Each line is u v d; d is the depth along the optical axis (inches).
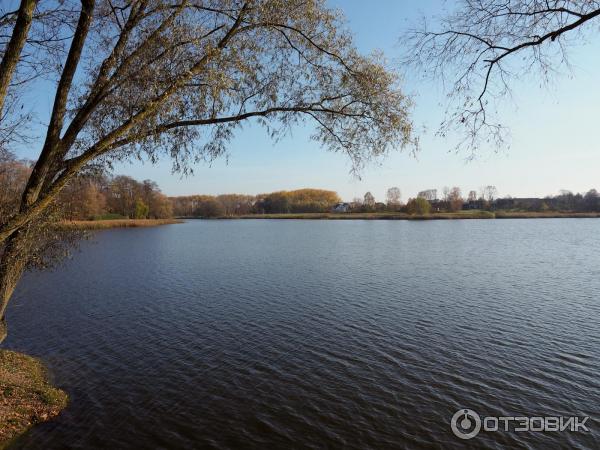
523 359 569.3
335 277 1187.9
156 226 4355.3
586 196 5757.9
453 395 477.4
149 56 289.1
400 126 300.4
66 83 262.7
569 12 198.5
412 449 385.1
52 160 265.9
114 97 286.5
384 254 1724.9
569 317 757.9
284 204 7687.0
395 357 584.1
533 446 385.7
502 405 454.3
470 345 623.8
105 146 257.9
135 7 291.6
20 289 1054.4
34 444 394.6
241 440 401.7
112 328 727.7
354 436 406.0
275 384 511.2
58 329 722.8
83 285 1105.4
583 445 385.4
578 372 526.9
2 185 406.0
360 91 301.4
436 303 872.3
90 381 524.4
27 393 473.4
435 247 1998.0
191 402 471.8
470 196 6643.7
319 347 627.2
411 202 5423.2
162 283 1127.6
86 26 261.0
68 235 450.6
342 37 310.5
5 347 632.4
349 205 7362.2
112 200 4596.5
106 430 418.9
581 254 1683.1
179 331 711.1
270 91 315.3
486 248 1936.5
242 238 2726.4
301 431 415.2
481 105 238.1
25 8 219.9
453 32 233.0
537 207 5925.2
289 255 1726.1
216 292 1007.6
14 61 221.6
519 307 832.9
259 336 680.4
